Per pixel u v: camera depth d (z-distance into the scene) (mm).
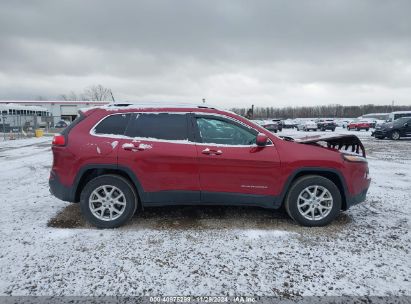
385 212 4719
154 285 2730
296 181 3977
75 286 2695
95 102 40125
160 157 3852
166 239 3637
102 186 3893
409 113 28531
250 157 3889
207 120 4047
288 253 3326
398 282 2797
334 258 3223
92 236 3699
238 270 2980
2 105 32625
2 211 4629
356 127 39406
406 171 8484
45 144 17500
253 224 4117
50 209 4730
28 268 2973
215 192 3938
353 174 4012
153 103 4227
